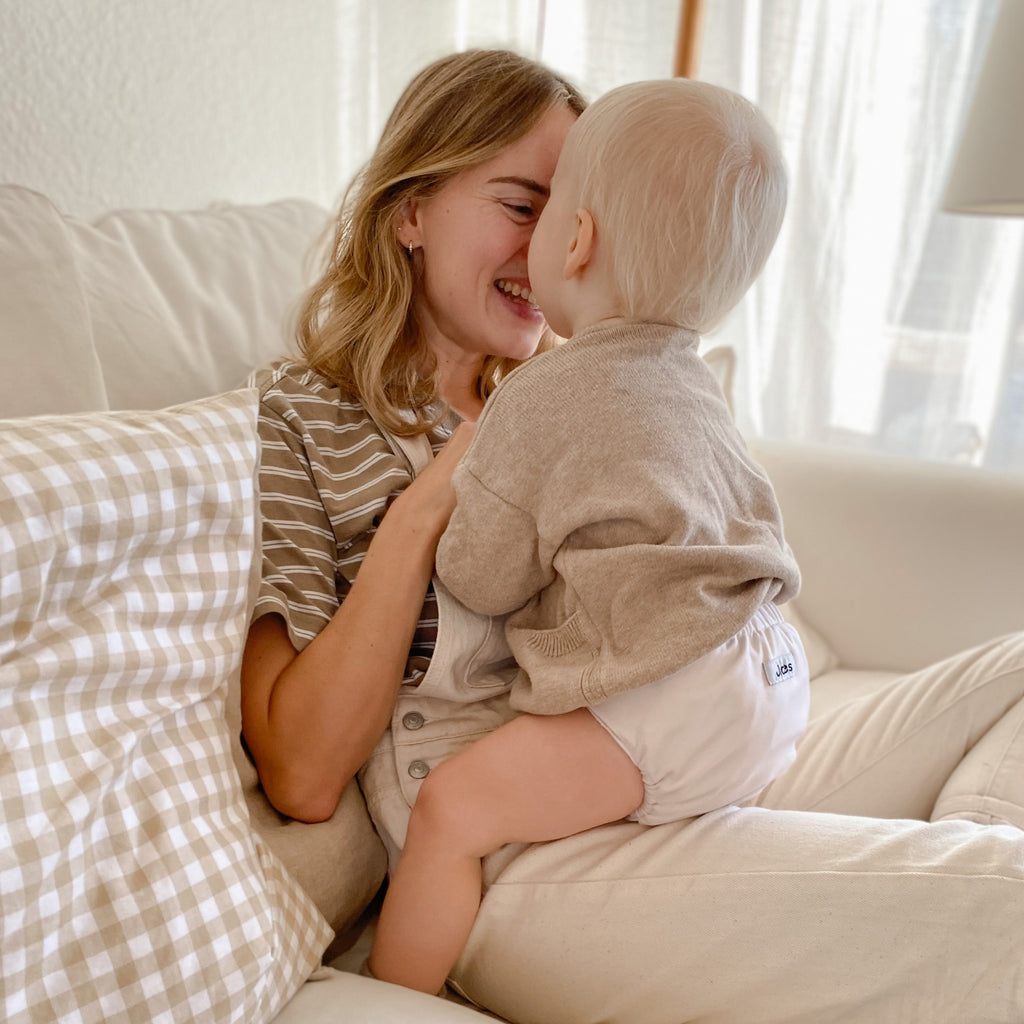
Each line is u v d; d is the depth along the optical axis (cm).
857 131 210
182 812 59
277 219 130
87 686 55
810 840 74
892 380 220
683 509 73
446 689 85
